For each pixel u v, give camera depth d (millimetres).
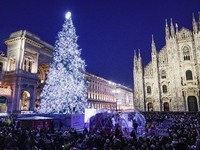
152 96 65625
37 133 18094
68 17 38125
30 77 51875
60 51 36156
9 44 53062
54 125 29516
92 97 85000
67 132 18516
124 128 24953
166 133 25094
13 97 47406
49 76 36531
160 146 12180
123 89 124500
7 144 13719
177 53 64438
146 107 65625
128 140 15367
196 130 19891
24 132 17344
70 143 14547
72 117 29484
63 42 36531
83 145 13852
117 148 12773
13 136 16391
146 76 67812
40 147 14344
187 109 60125
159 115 52031
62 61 35562
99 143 14016
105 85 101500
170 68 63938
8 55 52625
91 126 26297
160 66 66875
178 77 61938
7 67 51969
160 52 68125
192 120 34969
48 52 61062
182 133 17547
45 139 15461
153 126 26312
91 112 29625
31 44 53594
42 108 36250
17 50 51000
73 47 36719
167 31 67500
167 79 64750
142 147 12594
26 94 52500
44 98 36906
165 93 64250
